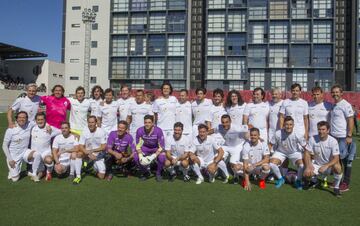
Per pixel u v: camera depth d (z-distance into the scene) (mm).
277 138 6645
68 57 50031
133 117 8227
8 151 6422
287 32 41688
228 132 7160
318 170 6016
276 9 41844
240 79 42719
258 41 42562
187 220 4441
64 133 6812
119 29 46094
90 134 6871
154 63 45188
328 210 4930
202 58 45719
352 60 41281
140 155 6781
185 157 6625
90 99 8336
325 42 41094
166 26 44625
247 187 6098
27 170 7062
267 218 4562
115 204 5082
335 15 41312
